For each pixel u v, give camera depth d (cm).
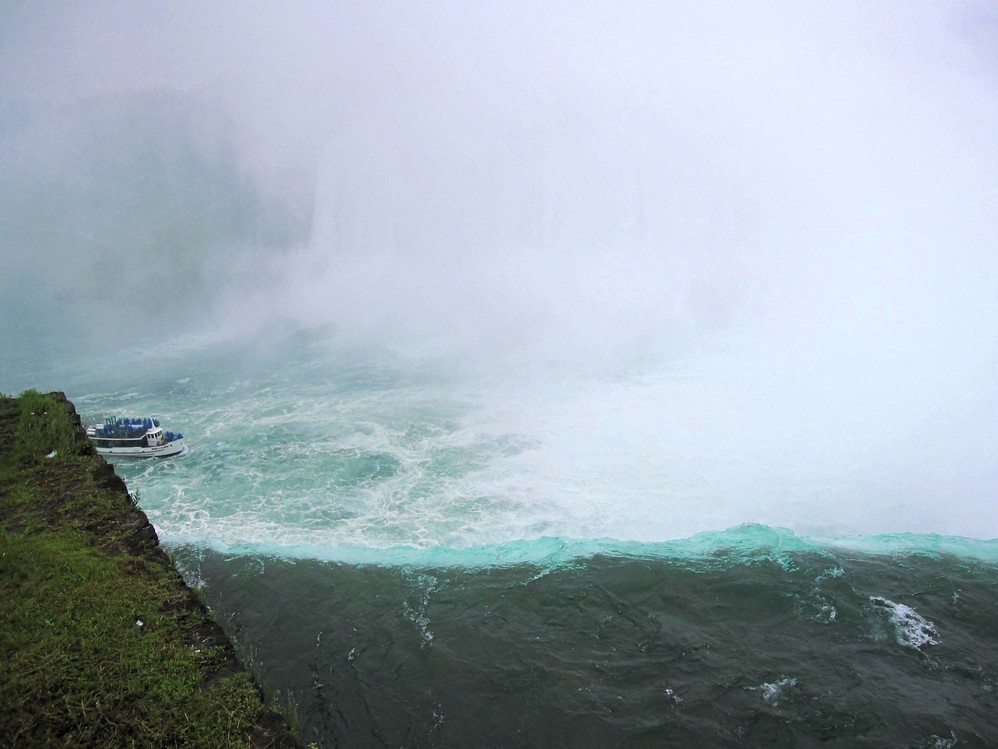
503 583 2048
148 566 1388
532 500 2630
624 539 2377
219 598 1975
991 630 1848
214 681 1138
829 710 1577
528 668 1705
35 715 1023
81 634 1180
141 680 1102
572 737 1509
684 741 1495
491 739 1505
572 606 1939
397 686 1647
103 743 992
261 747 1030
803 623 1870
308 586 2034
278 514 2514
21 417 1914
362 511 2545
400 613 1916
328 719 1544
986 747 1484
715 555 2172
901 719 1552
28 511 1524
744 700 1606
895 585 2030
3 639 1150
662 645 1784
